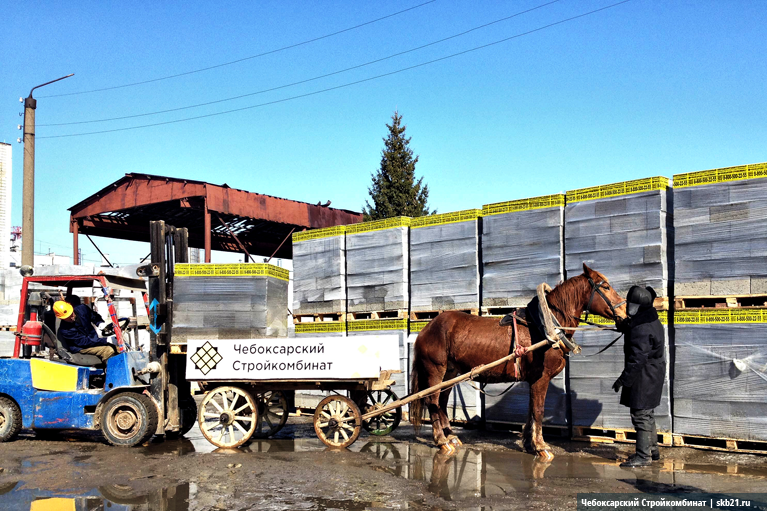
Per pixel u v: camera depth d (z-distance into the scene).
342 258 11.57
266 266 9.84
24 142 17.16
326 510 5.79
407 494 6.28
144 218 23.20
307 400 11.88
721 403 7.93
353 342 8.44
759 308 7.73
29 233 17.05
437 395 8.48
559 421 9.19
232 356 8.78
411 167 32.69
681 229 8.36
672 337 8.62
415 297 10.76
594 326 9.02
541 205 9.57
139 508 5.85
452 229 10.44
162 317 9.50
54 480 6.90
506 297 9.75
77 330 9.27
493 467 7.47
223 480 6.84
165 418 9.35
